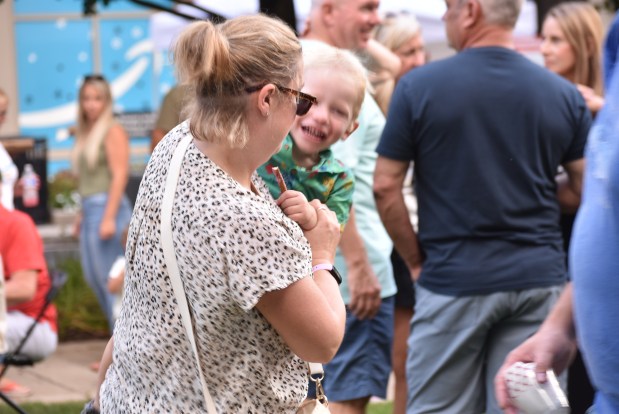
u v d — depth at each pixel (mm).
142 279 5520
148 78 34688
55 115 34375
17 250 13062
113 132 18266
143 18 34469
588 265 4980
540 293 9273
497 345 9508
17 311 13383
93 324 20609
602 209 4867
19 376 16969
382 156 9750
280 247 5285
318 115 7402
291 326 5344
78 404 14703
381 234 10789
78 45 34344
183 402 5469
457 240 9383
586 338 5086
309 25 11711
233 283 5219
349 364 10375
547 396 5859
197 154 5438
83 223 18484
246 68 5285
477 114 9242
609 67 5312
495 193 9242
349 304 10203
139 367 5562
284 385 5523
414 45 14344
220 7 22062
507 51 9422
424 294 9625
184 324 5383
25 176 26719
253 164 5520
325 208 6023
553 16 11969
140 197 5629
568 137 9500
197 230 5281
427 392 9672
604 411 5152
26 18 33938
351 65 7574
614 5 17531
